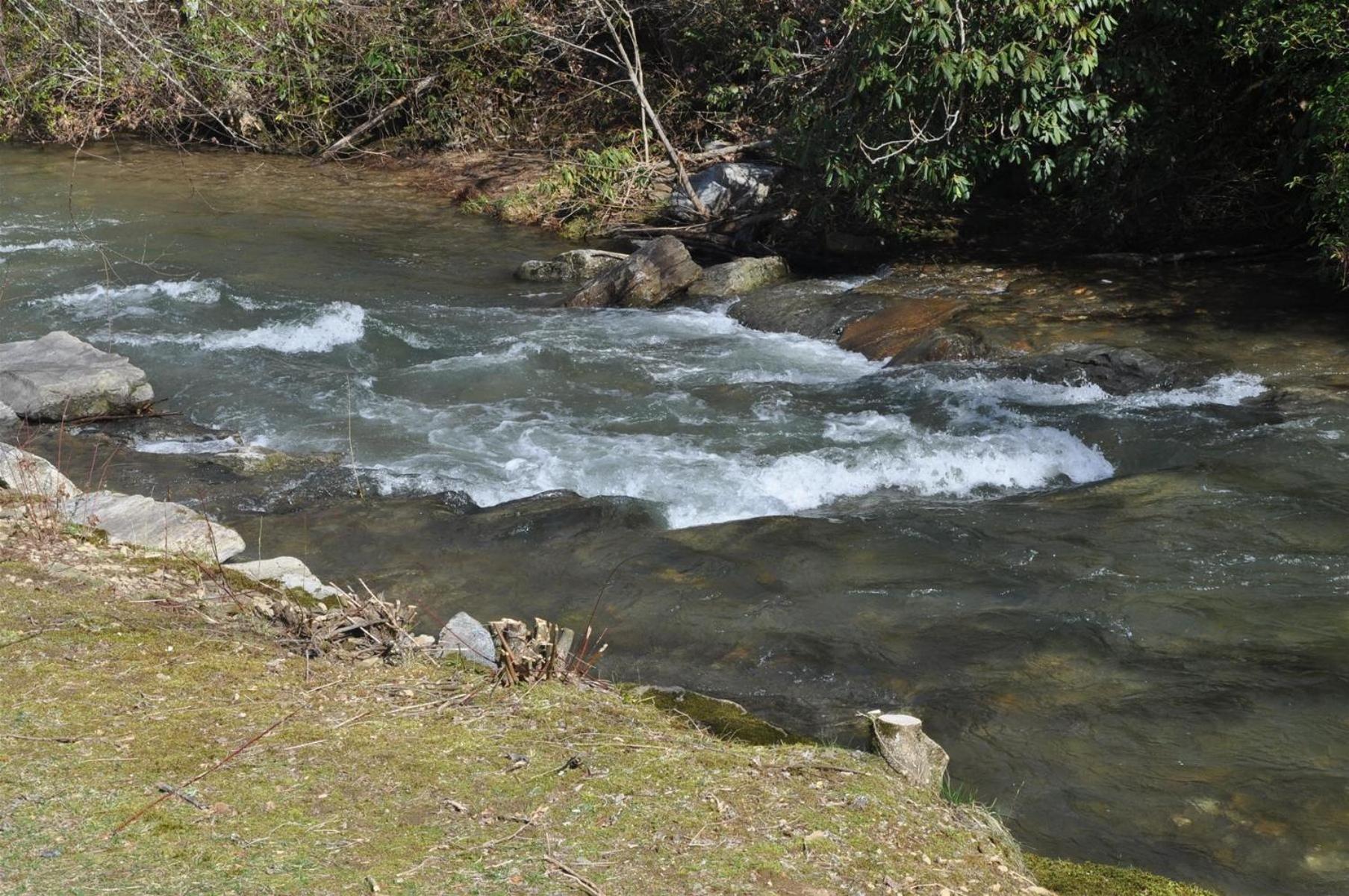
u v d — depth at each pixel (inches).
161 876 119.3
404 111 789.9
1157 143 501.4
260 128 773.9
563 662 185.3
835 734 198.4
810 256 542.6
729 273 497.7
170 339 427.5
